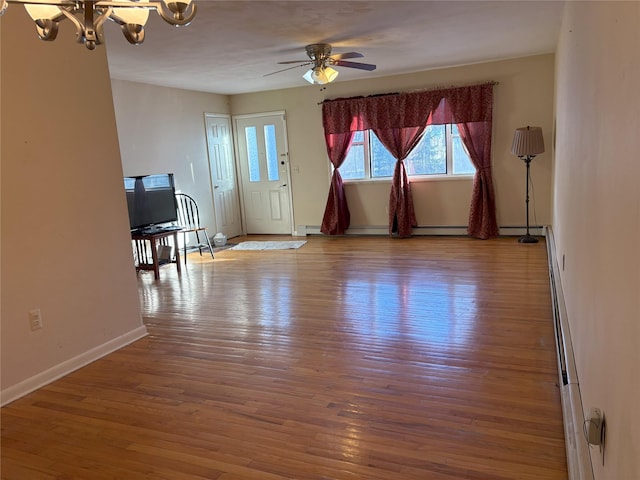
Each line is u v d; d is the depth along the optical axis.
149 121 6.41
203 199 7.46
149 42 4.25
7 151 2.75
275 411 2.46
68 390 2.83
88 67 3.23
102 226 3.35
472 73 6.39
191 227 7.15
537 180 6.34
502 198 6.57
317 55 4.70
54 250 3.01
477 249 5.98
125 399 2.68
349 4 3.52
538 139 5.75
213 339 3.52
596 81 1.73
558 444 2.05
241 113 7.96
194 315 4.12
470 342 3.17
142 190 5.85
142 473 2.02
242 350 3.28
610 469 1.25
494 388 2.55
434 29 4.38
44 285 2.96
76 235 3.16
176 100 6.86
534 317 3.55
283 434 2.24
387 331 3.45
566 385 2.31
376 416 2.35
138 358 3.25
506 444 2.07
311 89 7.38
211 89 7.19
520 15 4.05
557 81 5.10
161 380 2.89
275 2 3.39
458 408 2.38
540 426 2.19
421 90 6.65
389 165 7.18
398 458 2.02
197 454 2.13
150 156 6.43
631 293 1.02
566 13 3.64
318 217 7.80
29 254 2.87
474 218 6.63
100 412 2.56
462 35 4.68
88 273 3.24
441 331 3.38
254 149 8.03
